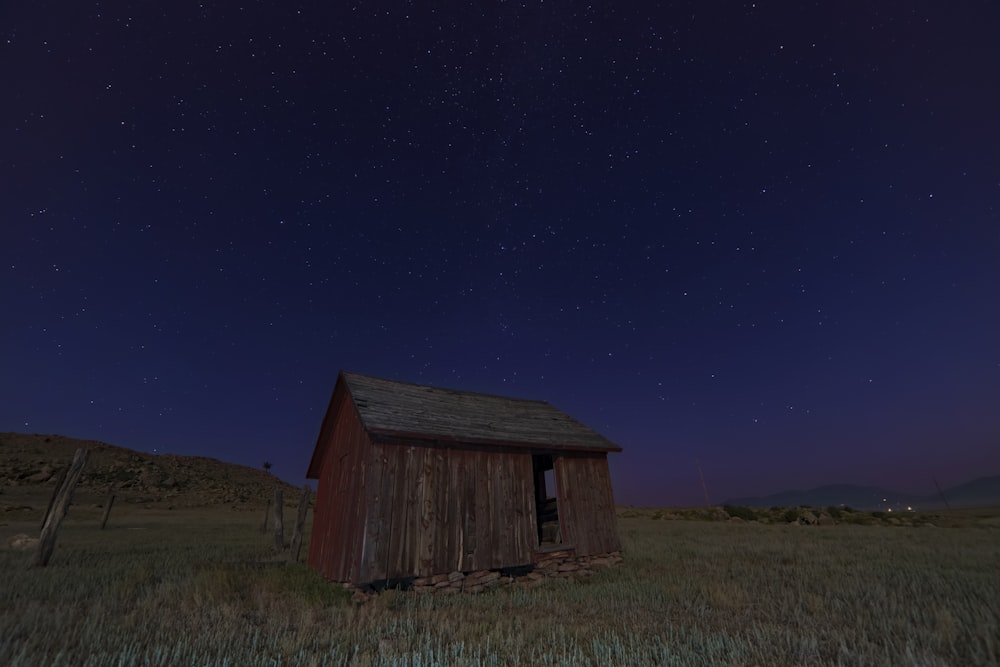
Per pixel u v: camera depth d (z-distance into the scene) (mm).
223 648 5449
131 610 7086
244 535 22438
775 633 5980
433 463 10875
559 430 14656
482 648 5828
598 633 6430
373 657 5375
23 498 38781
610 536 13711
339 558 10477
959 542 16172
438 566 10125
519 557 11461
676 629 6488
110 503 25094
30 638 5324
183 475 64000
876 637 5703
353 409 12203
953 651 5074
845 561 12203
